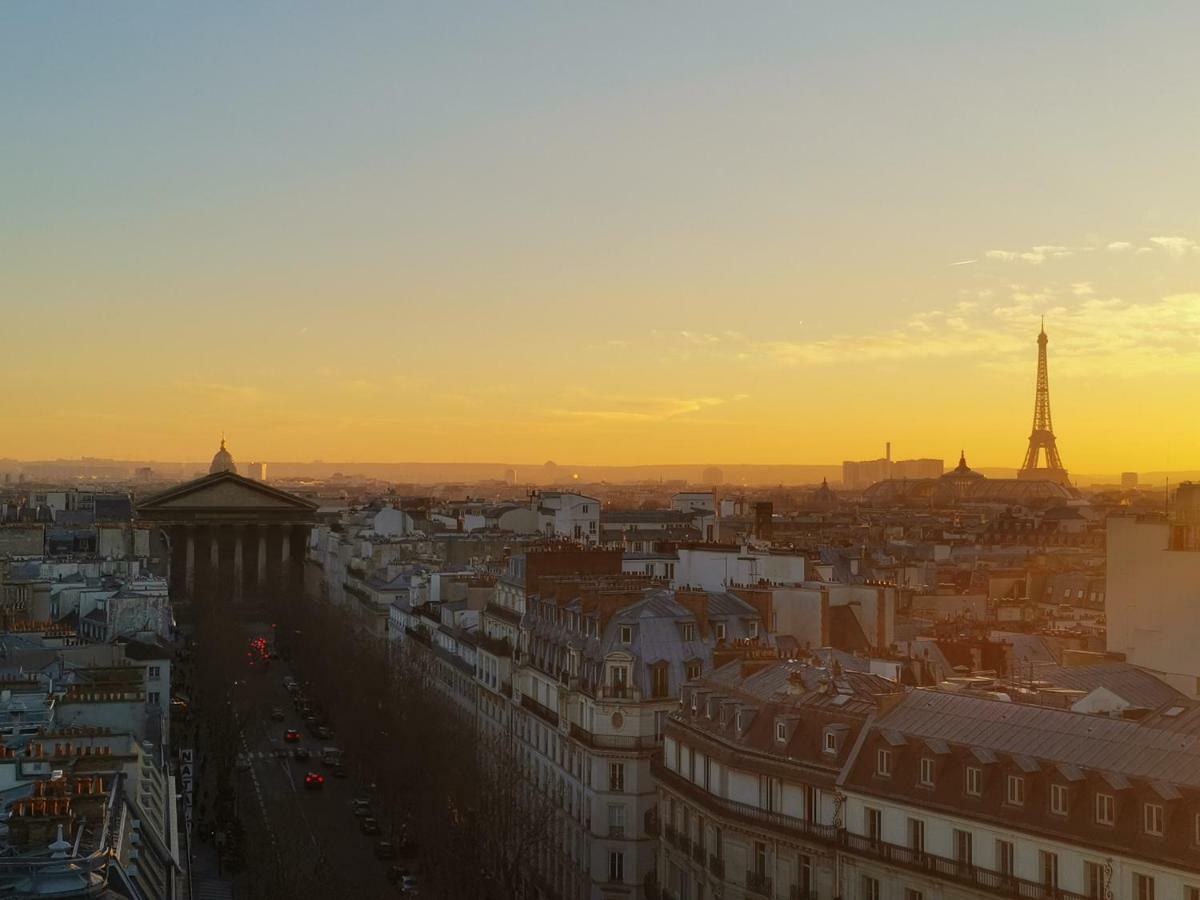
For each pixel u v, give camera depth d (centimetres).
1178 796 16975
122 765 18175
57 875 12500
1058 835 17925
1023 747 19325
